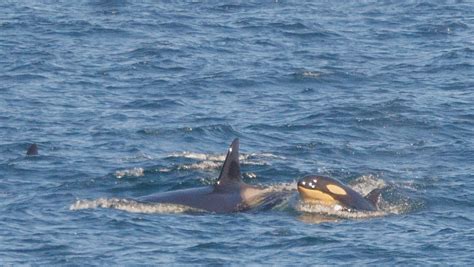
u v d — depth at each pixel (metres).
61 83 137.50
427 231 80.69
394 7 196.38
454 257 74.19
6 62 148.25
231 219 83.94
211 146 109.38
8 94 130.38
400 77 141.88
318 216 85.50
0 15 181.38
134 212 85.06
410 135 113.50
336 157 104.50
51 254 74.44
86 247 75.94
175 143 109.88
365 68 147.00
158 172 96.88
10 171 96.81
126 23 177.12
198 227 81.38
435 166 101.12
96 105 126.19
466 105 125.56
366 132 114.69
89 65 148.25
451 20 181.62
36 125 115.81
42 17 180.25
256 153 103.94
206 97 131.25
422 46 163.62
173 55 155.00
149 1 198.00
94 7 191.38
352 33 173.38
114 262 72.94
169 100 128.88
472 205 88.94
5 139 109.56
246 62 151.12
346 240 78.12
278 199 88.44
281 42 166.00
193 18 183.50
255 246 76.75
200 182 95.25
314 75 141.62
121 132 112.88
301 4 199.25
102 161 100.94
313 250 75.88
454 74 143.62
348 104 125.25
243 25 177.50
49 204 87.00
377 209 87.44
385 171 98.94
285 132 114.19
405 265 72.69
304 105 126.50
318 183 87.19
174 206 86.50
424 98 129.00
